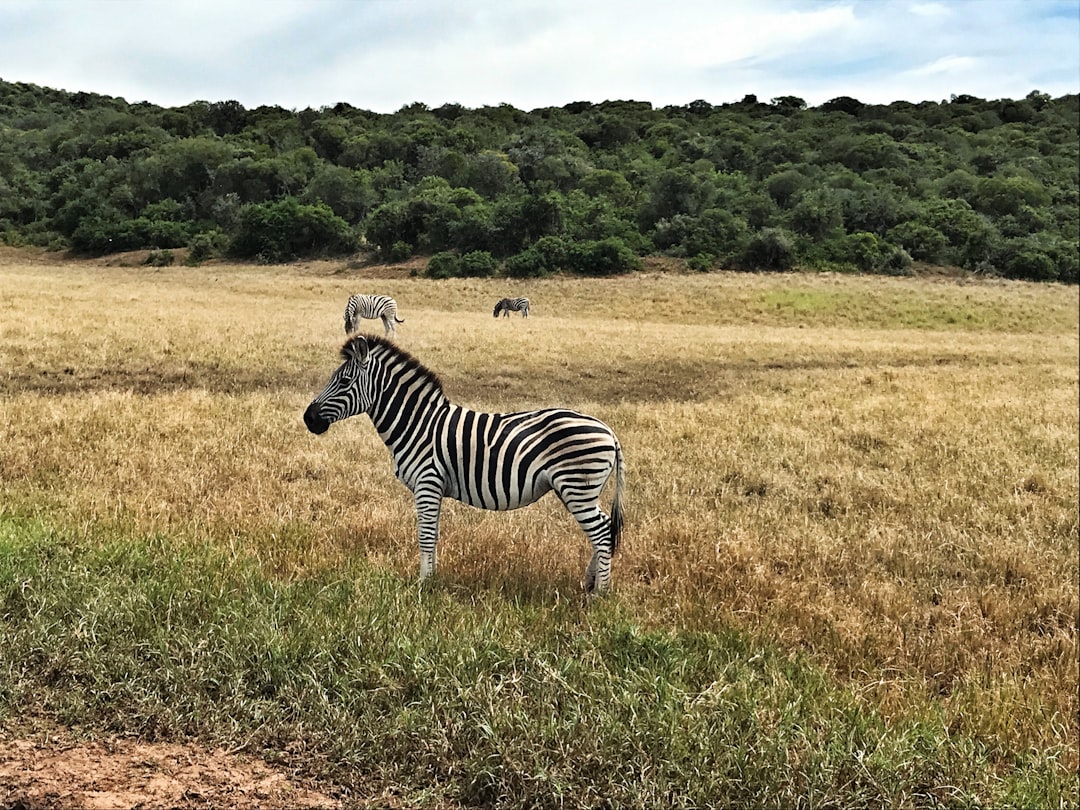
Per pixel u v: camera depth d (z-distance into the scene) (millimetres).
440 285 43844
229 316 22984
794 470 10547
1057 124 119625
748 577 6562
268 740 3848
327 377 15258
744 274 50031
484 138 85375
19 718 3820
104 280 39594
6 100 111625
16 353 14500
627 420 12883
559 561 6656
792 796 3664
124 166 67500
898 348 25797
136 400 11500
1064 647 6012
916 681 5230
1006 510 9227
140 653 4340
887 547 7762
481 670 4402
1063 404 16344
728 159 82688
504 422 6031
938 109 122312
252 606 4930
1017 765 4469
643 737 3904
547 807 3559
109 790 3414
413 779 3672
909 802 3762
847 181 67562
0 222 60406
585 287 44562
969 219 58969
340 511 7719
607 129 97125
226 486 8195
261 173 64688
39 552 5574
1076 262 53844
